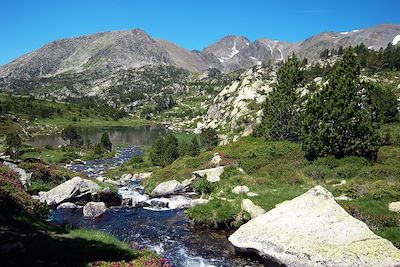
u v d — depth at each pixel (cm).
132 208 3681
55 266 1555
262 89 16200
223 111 16912
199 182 4122
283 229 2183
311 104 4575
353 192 3169
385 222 2473
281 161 4397
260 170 4259
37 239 1855
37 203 2636
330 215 2186
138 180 5688
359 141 4034
